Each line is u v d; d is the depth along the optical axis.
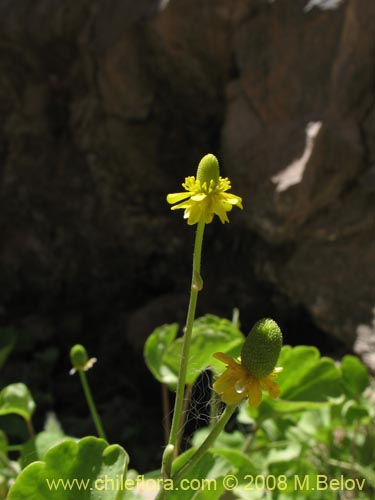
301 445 0.31
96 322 0.51
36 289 0.52
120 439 0.40
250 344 0.17
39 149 0.50
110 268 0.50
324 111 0.39
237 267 0.45
